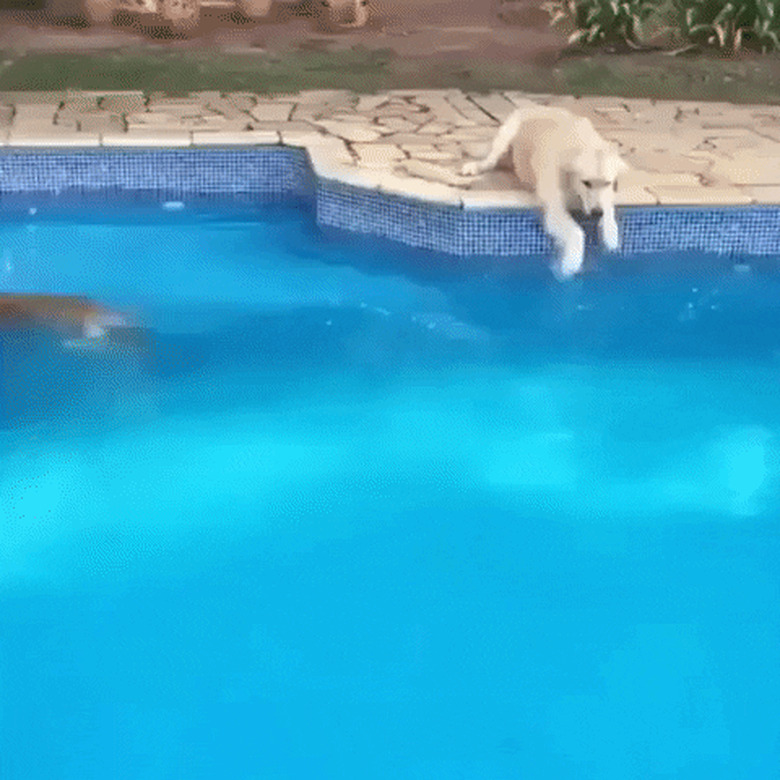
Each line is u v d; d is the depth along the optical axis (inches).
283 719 134.0
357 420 197.0
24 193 274.8
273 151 276.7
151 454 185.3
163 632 147.6
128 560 161.2
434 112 314.5
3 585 155.1
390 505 174.7
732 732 133.0
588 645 146.7
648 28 405.1
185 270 250.5
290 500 175.5
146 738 130.5
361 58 391.5
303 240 262.7
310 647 145.7
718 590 157.4
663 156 268.2
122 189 277.1
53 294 237.5
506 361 215.9
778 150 275.3
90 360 212.7
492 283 238.8
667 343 221.0
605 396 204.5
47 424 192.2
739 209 234.8
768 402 202.8
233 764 127.3
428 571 160.7
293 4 481.4
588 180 216.1
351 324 228.7
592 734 132.5
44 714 133.4
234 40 420.8
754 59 384.5
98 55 385.7
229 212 277.4
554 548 165.3
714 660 144.4
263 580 158.1
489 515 173.0
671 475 183.3
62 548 163.3
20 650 143.5
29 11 462.3
